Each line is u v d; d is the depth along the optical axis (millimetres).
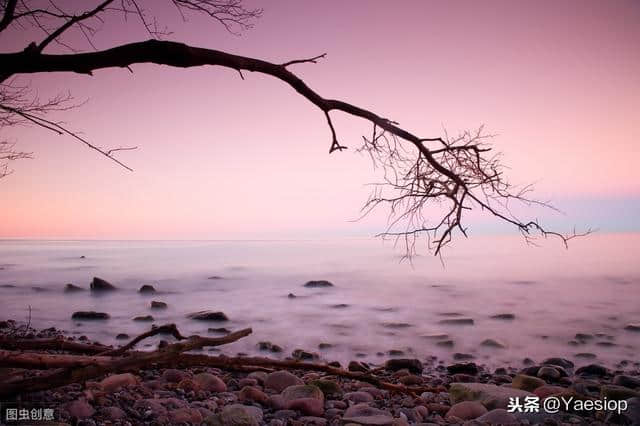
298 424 5199
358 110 5641
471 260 64688
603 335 16500
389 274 41812
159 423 4715
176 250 108312
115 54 4652
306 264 55844
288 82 5336
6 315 20000
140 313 20688
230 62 4969
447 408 6258
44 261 62719
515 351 14328
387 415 5418
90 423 4516
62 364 5250
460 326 18297
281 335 16438
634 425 5438
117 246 145500
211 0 5285
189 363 5598
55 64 4602
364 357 13445
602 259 64688
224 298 26109
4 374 5602
